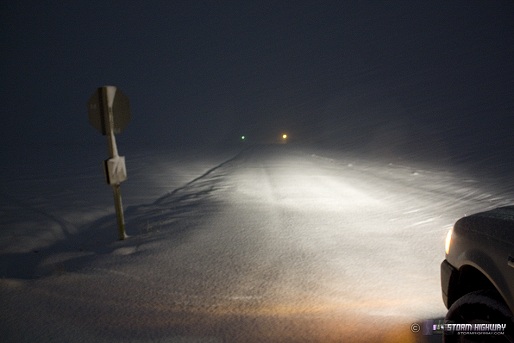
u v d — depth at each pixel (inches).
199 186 546.3
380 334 121.5
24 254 233.1
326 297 152.3
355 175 660.1
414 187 494.6
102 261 199.9
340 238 245.4
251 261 197.9
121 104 231.9
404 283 167.9
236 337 120.6
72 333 124.0
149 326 128.3
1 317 135.7
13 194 463.8
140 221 313.4
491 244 88.5
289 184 540.1
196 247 224.1
